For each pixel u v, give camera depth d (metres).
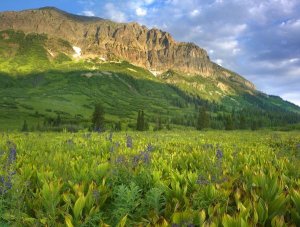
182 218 4.86
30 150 13.05
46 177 6.96
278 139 25.00
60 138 20.62
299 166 8.66
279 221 4.55
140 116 123.25
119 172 7.74
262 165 9.09
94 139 19.61
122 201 5.70
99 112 116.81
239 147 16.59
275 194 5.92
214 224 4.34
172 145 18.17
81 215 5.32
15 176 6.20
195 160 10.40
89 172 7.58
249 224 4.41
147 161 8.06
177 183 6.38
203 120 138.88
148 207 5.79
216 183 6.60
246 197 5.71
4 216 5.04
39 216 5.14
